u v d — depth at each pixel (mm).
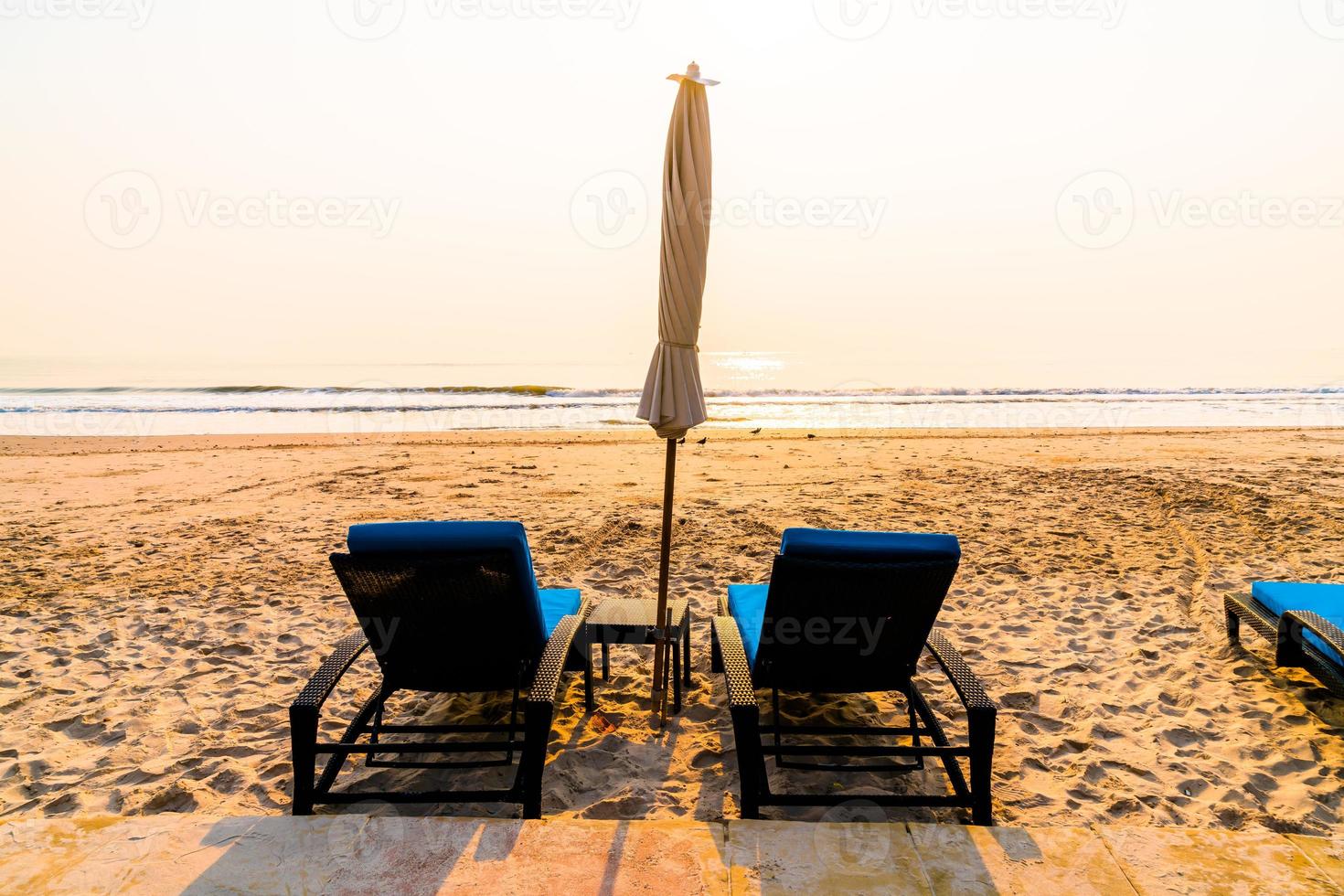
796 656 3043
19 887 2184
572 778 3064
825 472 10172
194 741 3422
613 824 2496
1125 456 11320
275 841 2404
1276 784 3027
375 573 2793
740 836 2430
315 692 2793
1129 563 6016
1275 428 15305
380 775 3127
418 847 2377
